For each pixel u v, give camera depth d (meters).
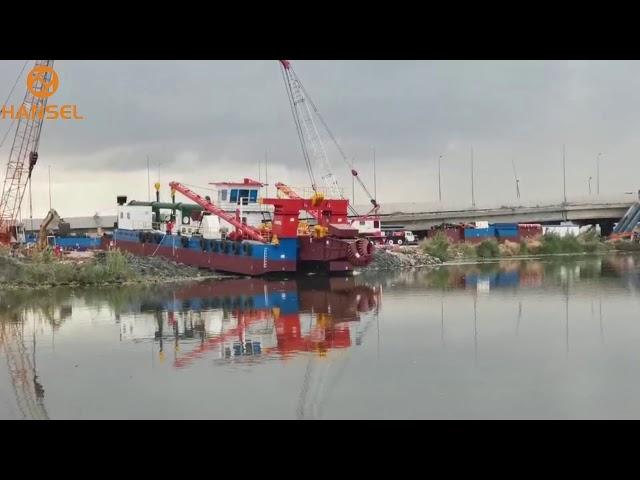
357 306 41.81
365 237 77.56
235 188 80.38
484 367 23.06
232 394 20.03
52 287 58.75
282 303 44.38
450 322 33.91
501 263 87.56
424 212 137.62
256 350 27.23
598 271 67.44
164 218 95.25
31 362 25.89
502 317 35.28
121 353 27.38
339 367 23.52
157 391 20.67
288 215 69.19
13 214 90.25
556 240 113.44
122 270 63.16
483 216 138.75
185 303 45.25
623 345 26.67
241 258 69.56
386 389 20.25
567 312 36.62
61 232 124.62
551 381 20.88
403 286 55.62
